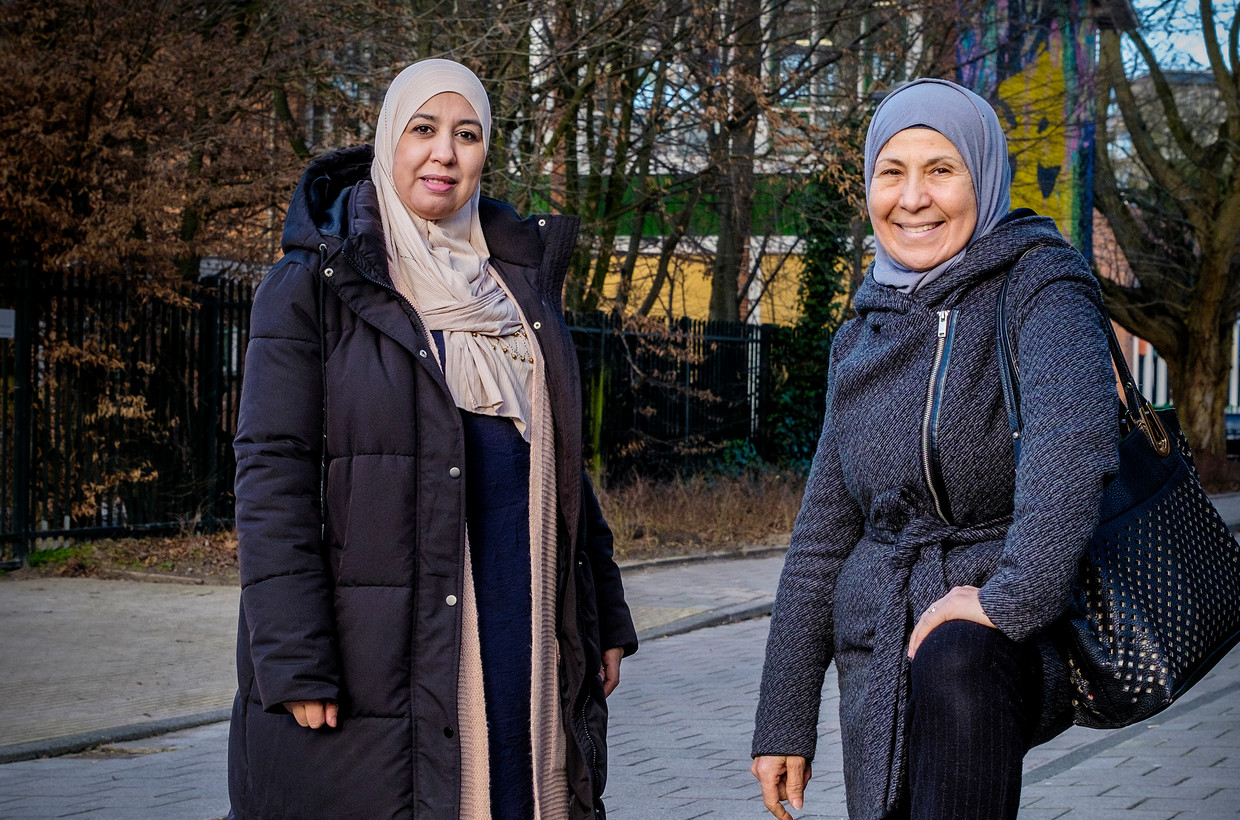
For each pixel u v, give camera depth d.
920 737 2.11
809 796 5.12
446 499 2.61
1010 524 2.32
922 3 15.17
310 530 2.56
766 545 14.21
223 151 12.89
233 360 12.81
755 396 19.41
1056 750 5.71
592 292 15.28
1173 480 2.32
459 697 2.61
